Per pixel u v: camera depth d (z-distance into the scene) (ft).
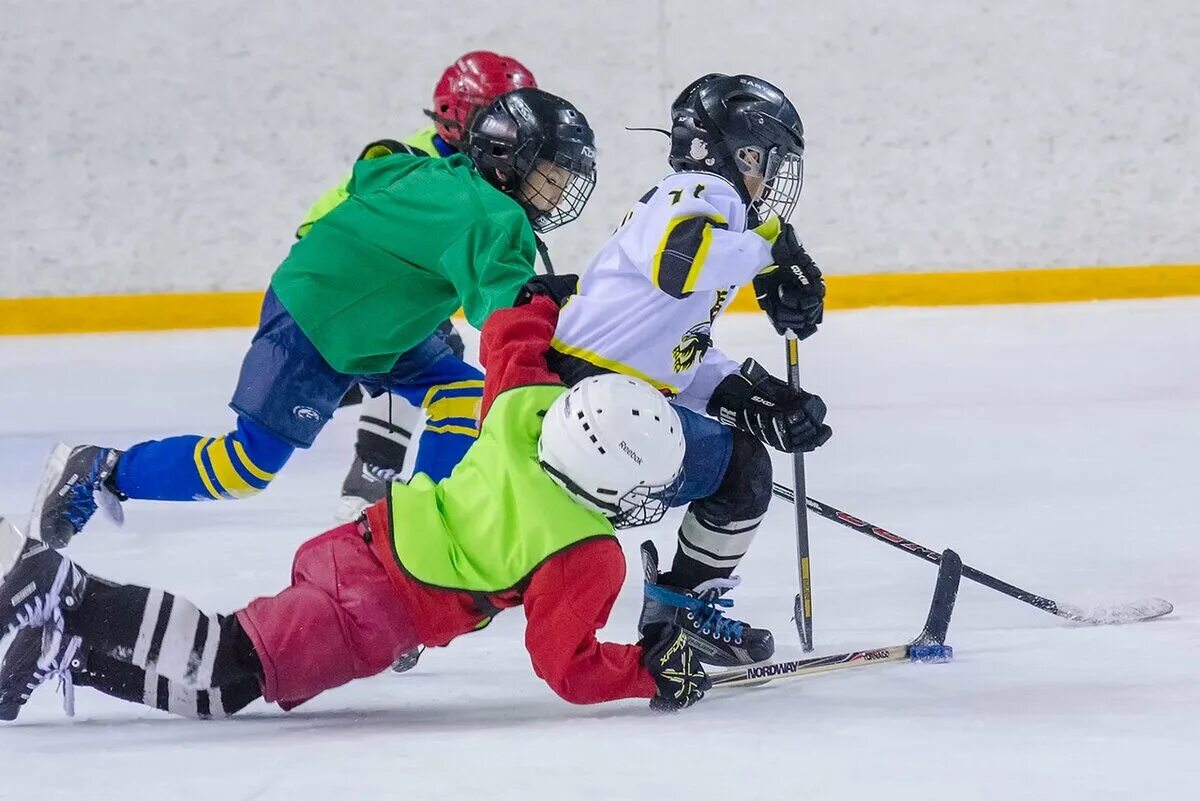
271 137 114.73
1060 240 116.98
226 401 86.99
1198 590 46.96
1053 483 63.31
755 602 47.24
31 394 90.38
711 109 38.81
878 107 115.55
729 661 39.19
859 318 113.09
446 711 35.53
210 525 58.29
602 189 116.88
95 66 112.98
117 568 51.34
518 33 115.34
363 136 115.44
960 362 94.48
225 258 115.65
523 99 44.45
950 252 117.08
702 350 38.34
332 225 44.98
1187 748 30.37
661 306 36.47
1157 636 41.55
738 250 35.22
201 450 44.75
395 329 45.27
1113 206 116.57
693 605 38.37
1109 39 114.73
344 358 45.27
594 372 36.55
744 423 39.27
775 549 54.03
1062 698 35.04
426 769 29.32
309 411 45.93
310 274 44.88
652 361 36.78
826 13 114.73
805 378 90.94
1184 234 116.88
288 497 63.93
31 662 31.30
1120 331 103.60
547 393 34.12
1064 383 86.89
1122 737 31.32
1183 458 67.51
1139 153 115.96
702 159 38.99
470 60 59.57
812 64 115.34
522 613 46.65
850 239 117.19
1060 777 28.43
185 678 32.14
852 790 27.71
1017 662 39.17
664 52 115.34
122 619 31.81
